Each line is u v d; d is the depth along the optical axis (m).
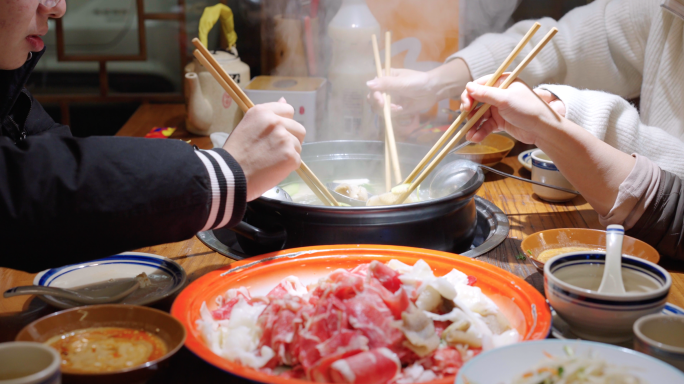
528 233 1.32
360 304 0.75
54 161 0.86
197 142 2.12
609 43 2.04
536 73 2.13
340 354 0.69
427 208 1.08
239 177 0.96
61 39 2.67
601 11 2.04
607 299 0.75
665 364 0.61
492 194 1.62
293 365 0.74
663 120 1.74
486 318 0.83
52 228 0.84
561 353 0.66
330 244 1.11
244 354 0.74
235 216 0.97
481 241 1.36
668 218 1.15
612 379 0.62
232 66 2.20
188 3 2.75
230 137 1.04
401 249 1.03
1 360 0.61
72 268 1.06
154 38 2.84
